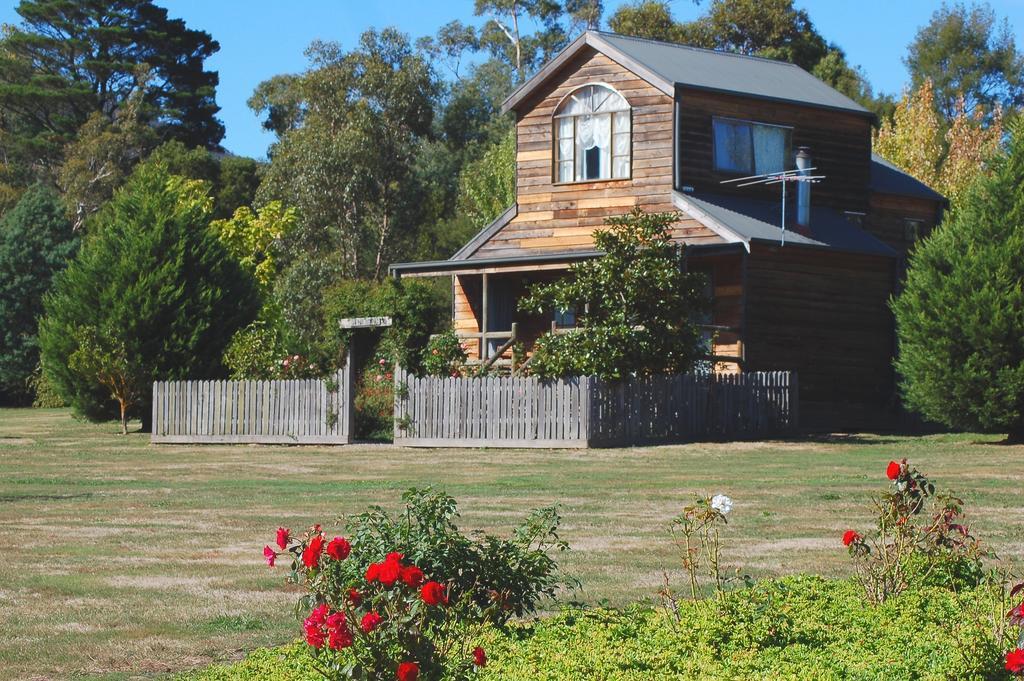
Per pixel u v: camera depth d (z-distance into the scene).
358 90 65.81
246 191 79.00
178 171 77.62
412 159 64.75
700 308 27.58
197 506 16.94
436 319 45.34
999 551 12.40
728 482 19.09
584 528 14.27
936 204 38.69
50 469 23.30
